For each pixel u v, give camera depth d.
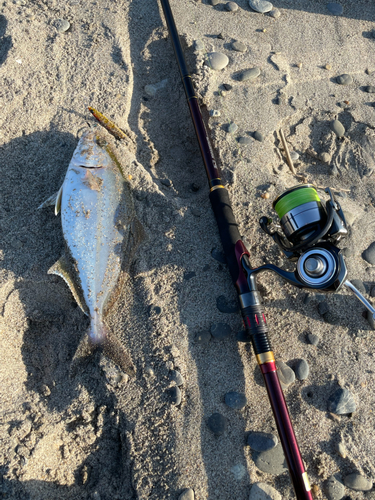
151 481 0.42
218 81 0.62
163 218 0.52
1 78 0.58
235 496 0.42
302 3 0.72
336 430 0.45
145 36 0.66
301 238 0.44
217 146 0.58
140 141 0.59
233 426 0.45
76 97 0.58
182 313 0.48
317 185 0.60
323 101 0.63
